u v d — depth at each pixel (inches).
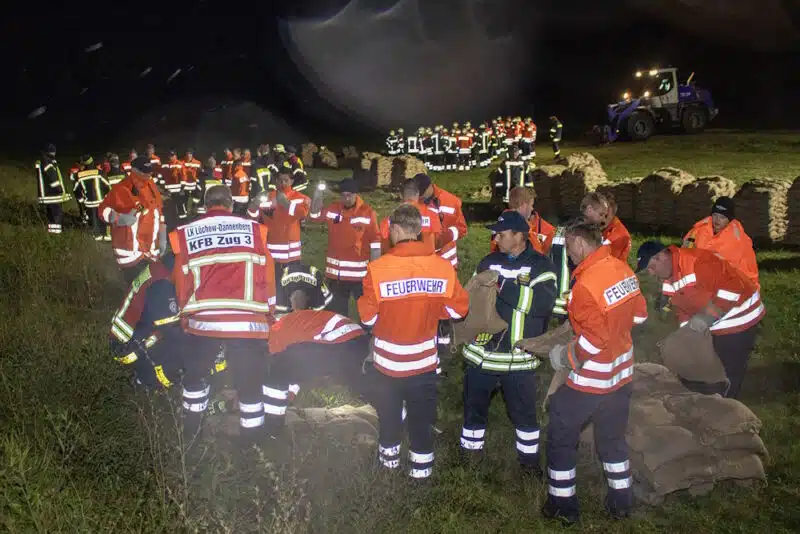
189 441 194.1
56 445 187.9
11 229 518.9
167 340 205.9
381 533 169.3
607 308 167.0
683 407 199.3
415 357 180.7
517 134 1302.9
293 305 223.5
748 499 190.2
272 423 202.4
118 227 347.9
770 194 496.7
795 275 419.2
